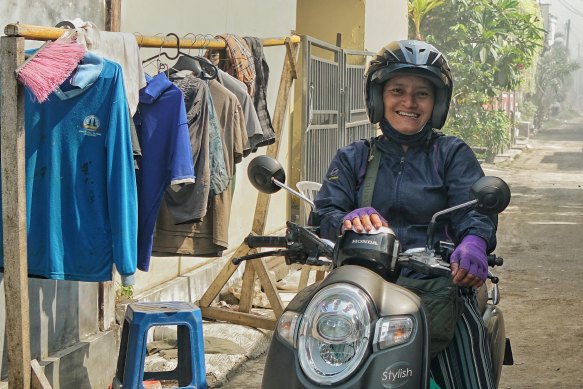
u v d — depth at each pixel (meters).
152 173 4.39
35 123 3.95
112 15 5.19
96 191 3.98
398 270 3.06
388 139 3.45
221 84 5.31
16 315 3.76
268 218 9.15
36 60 3.67
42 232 3.99
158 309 4.34
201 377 4.31
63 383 4.66
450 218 3.38
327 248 3.14
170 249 5.10
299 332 2.76
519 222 13.20
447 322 3.02
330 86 10.61
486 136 24.69
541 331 6.90
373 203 3.42
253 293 6.82
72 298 4.88
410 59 3.33
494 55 20.64
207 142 4.91
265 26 8.72
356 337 2.68
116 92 3.94
